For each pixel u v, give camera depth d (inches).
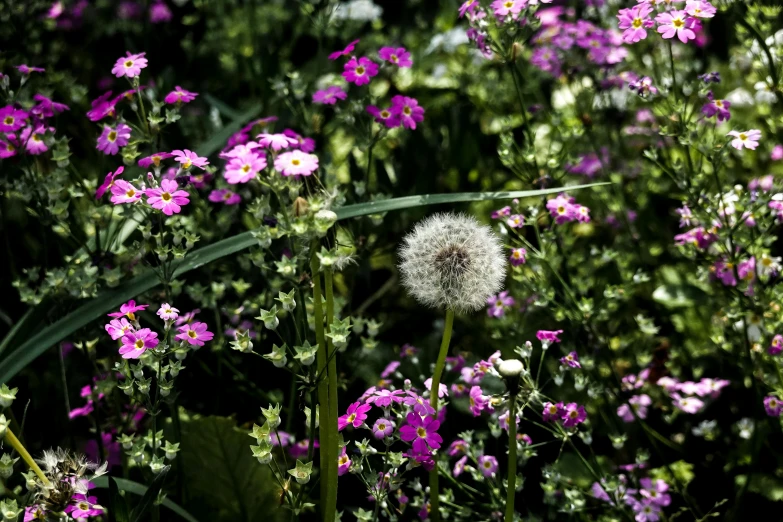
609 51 146.6
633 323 141.7
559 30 157.6
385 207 97.2
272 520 105.3
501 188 164.2
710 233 111.4
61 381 120.6
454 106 159.0
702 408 122.5
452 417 117.1
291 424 119.6
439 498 101.0
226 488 105.3
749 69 169.2
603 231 159.8
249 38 202.8
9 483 99.1
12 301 132.8
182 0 206.7
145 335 83.0
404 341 142.1
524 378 92.4
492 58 118.7
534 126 174.9
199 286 112.3
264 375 129.3
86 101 161.3
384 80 193.3
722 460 123.7
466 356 122.4
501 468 115.6
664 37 96.3
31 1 154.4
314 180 102.3
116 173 85.4
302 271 93.4
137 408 108.7
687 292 131.9
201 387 127.8
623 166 159.2
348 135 182.4
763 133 154.3
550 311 121.3
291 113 141.3
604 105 155.1
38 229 141.6
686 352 135.0
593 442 124.6
